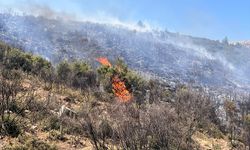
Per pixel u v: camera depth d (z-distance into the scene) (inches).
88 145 322.0
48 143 302.7
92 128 328.5
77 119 377.7
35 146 291.6
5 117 318.0
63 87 575.5
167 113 374.0
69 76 636.7
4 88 351.9
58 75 655.8
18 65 677.3
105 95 581.3
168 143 314.3
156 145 308.2
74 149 308.8
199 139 435.5
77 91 567.2
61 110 390.6
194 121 468.1
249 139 409.7
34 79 581.9
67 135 338.0
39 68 706.2
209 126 521.0
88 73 687.7
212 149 400.5
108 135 341.4
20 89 428.1
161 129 317.1
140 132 297.4
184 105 523.5
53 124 352.8
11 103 353.1
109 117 382.3
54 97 456.8
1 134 298.5
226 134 519.2
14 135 303.4
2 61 673.0
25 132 317.4
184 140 357.1
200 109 533.0
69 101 486.3
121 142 294.5
